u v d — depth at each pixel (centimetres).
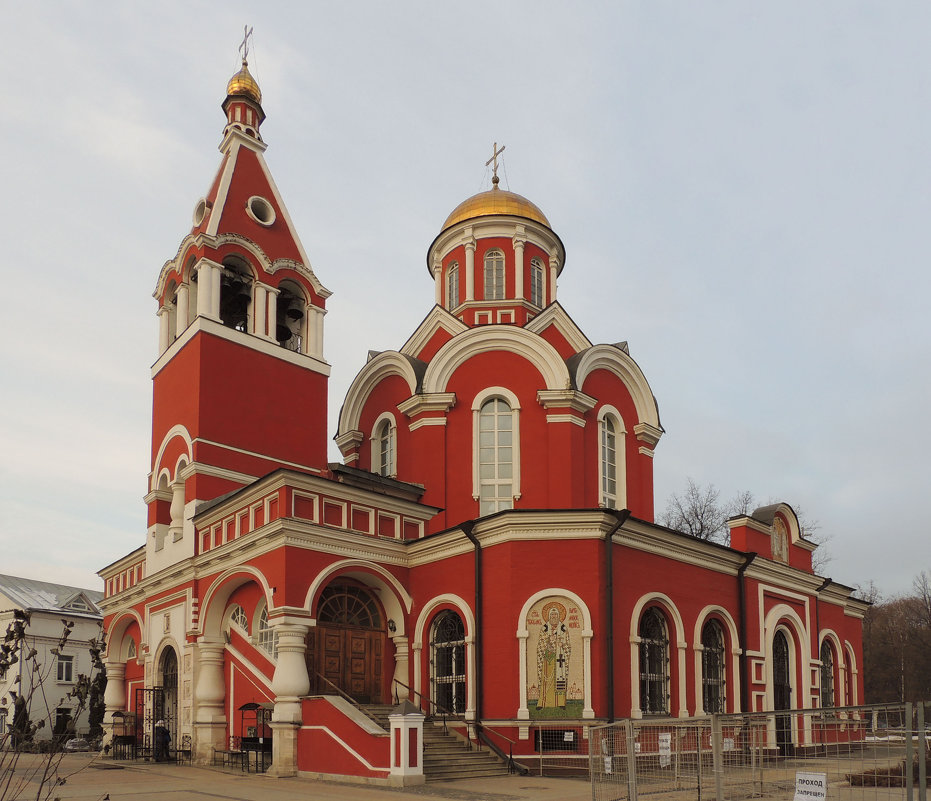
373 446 3069
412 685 2373
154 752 2473
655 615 2380
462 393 2838
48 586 6034
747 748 1303
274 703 2141
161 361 3047
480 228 3353
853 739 1079
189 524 2614
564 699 2105
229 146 3192
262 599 2314
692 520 5550
